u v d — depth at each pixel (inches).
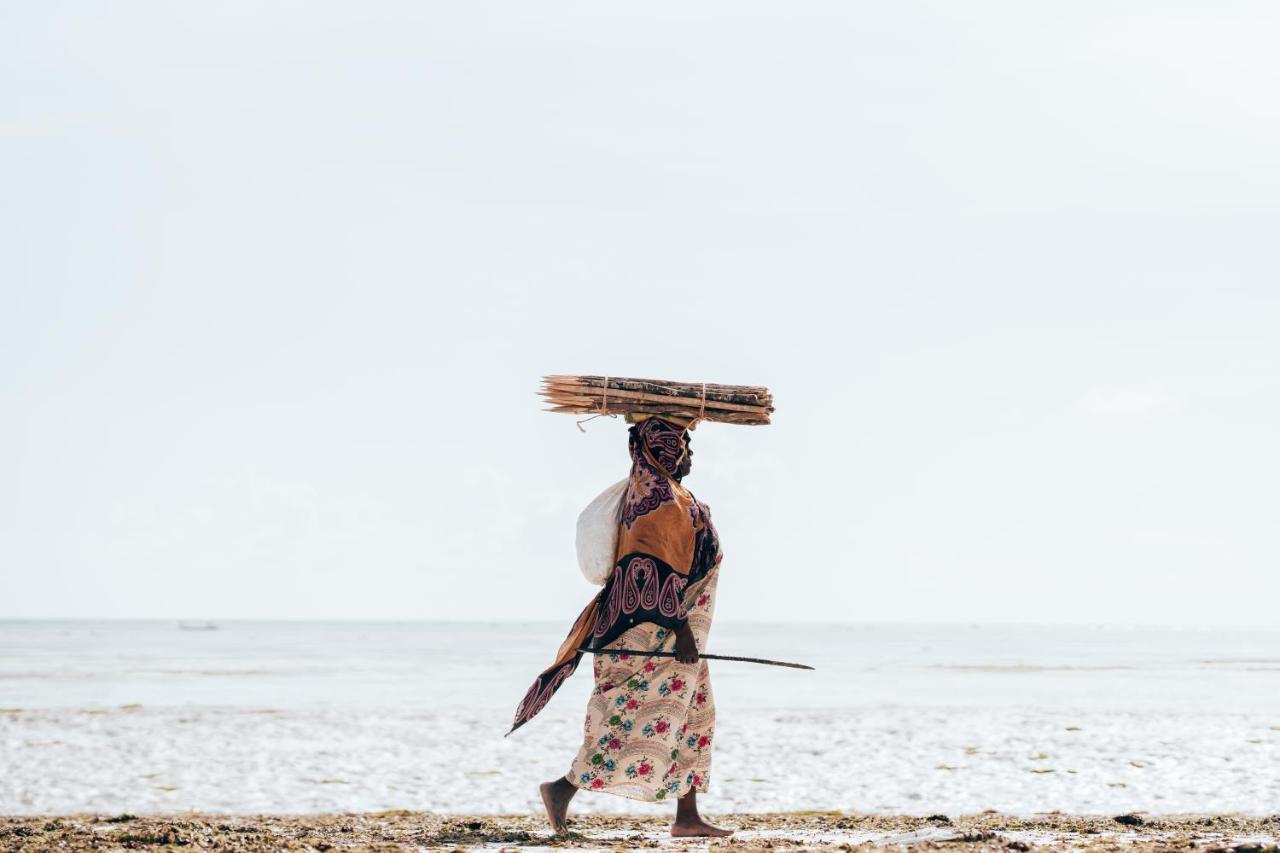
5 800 427.2
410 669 1504.7
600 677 259.3
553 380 259.6
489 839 264.2
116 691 994.7
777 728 670.5
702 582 262.1
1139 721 705.0
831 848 237.0
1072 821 338.6
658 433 259.9
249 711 772.0
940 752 558.9
